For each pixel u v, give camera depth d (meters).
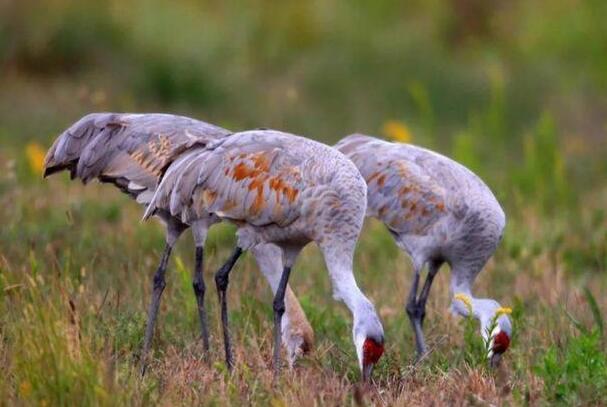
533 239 28.53
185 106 42.66
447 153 37.94
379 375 19.30
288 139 19.77
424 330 22.91
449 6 51.81
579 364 18.34
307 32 48.69
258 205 19.30
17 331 17.47
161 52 43.97
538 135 34.06
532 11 51.34
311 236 19.69
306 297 22.31
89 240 25.41
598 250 28.22
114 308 20.81
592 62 48.94
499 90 37.03
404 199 22.95
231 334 20.55
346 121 42.44
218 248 26.22
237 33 47.12
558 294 24.20
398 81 45.88
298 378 18.20
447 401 17.52
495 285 25.64
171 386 17.25
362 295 19.38
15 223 25.81
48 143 36.31
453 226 22.83
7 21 44.16
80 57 44.19
